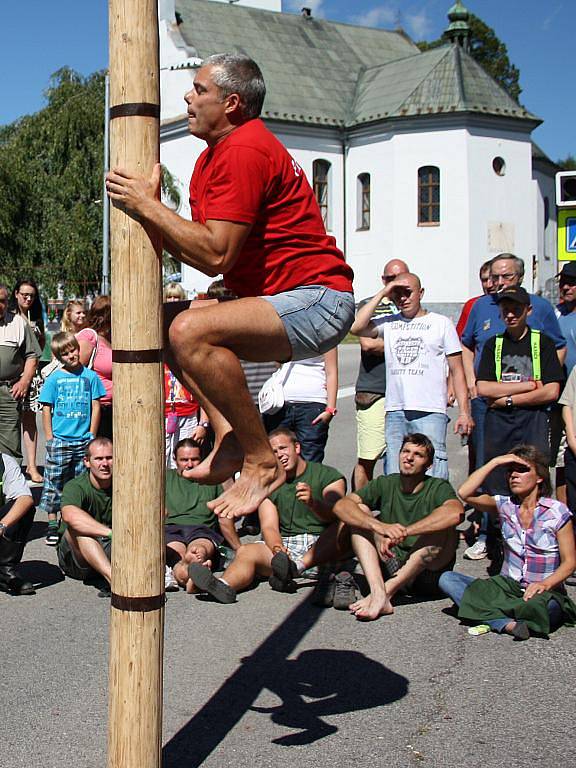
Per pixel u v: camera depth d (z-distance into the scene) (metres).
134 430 3.29
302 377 7.88
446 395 7.40
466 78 38.66
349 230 41.03
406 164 38.72
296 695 4.87
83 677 5.13
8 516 6.61
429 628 5.90
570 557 5.89
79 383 8.00
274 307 3.31
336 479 6.90
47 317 31.28
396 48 46.81
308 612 6.25
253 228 3.36
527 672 5.14
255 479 3.44
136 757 3.39
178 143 39.16
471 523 8.51
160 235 3.24
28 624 6.04
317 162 40.69
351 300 3.51
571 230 9.19
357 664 5.30
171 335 3.22
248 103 3.34
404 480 6.57
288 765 4.09
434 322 7.34
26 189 31.19
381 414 8.02
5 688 4.98
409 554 6.43
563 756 4.15
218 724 4.53
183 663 5.32
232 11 43.12
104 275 23.23
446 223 38.19
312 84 41.91
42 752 4.23
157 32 3.22
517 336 7.02
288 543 6.91
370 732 4.42
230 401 3.29
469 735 4.37
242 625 5.98
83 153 31.58
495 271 7.82
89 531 6.58
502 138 38.59
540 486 5.98
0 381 9.16
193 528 7.04
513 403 6.93
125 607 3.36
